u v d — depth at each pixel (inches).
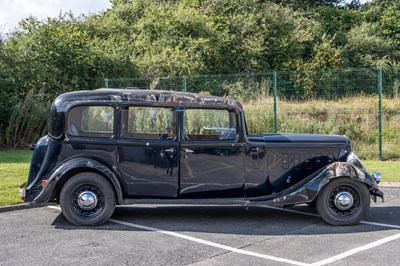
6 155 580.4
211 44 1113.4
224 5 1294.3
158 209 331.0
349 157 301.7
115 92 289.3
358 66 1389.0
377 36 1505.9
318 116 657.0
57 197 291.3
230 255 229.0
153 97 288.2
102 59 826.8
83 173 281.0
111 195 282.5
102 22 1108.5
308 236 262.5
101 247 242.2
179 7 1182.9
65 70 768.9
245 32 1234.0
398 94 729.6
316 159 298.5
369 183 281.9
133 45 1038.4
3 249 239.3
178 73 957.2
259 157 292.7
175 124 287.1
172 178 286.4
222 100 290.8
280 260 221.0
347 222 283.9
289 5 1571.1
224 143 288.4
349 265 213.5
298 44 1302.9
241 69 1173.1
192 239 257.1
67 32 797.2
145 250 237.3
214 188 289.3
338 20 1585.9
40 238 258.7
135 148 284.4
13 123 677.9
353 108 658.2
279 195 288.2
